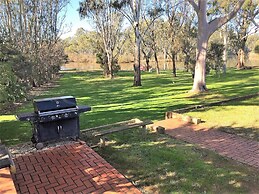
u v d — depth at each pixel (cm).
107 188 362
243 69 2719
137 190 357
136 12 1698
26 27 1777
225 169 420
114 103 1097
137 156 482
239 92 1185
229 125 670
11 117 870
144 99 1162
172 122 722
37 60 1809
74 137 552
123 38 3111
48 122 520
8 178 352
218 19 1155
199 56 1212
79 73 3394
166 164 444
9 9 1581
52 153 487
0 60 764
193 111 838
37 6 1956
